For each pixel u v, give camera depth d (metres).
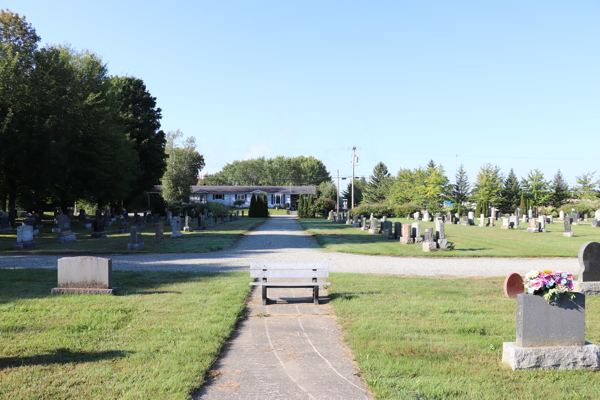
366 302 10.12
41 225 38.12
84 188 42.97
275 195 110.88
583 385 5.51
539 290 6.16
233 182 155.12
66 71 38.56
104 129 42.97
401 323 8.29
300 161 158.62
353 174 74.00
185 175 86.69
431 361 6.30
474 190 81.12
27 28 37.31
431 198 78.44
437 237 23.45
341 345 7.25
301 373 6.01
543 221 38.31
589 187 78.12
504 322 8.39
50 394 5.14
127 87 57.25
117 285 11.95
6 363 6.10
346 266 17.05
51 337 7.24
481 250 23.08
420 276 14.61
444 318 8.67
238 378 5.82
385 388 5.34
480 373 5.87
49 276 13.30
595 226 44.19
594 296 11.51
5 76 33.94
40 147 34.12
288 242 27.64
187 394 5.14
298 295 11.30
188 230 35.06
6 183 36.06
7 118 32.59
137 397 5.05
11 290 11.10
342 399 5.19
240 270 15.28
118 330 7.70
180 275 13.84
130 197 57.00
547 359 6.03
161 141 58.78
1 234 30.45
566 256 20.80
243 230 37.56
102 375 5.68
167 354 6.48
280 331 8.07
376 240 28.81
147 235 31.28
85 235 31.58
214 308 9.34
